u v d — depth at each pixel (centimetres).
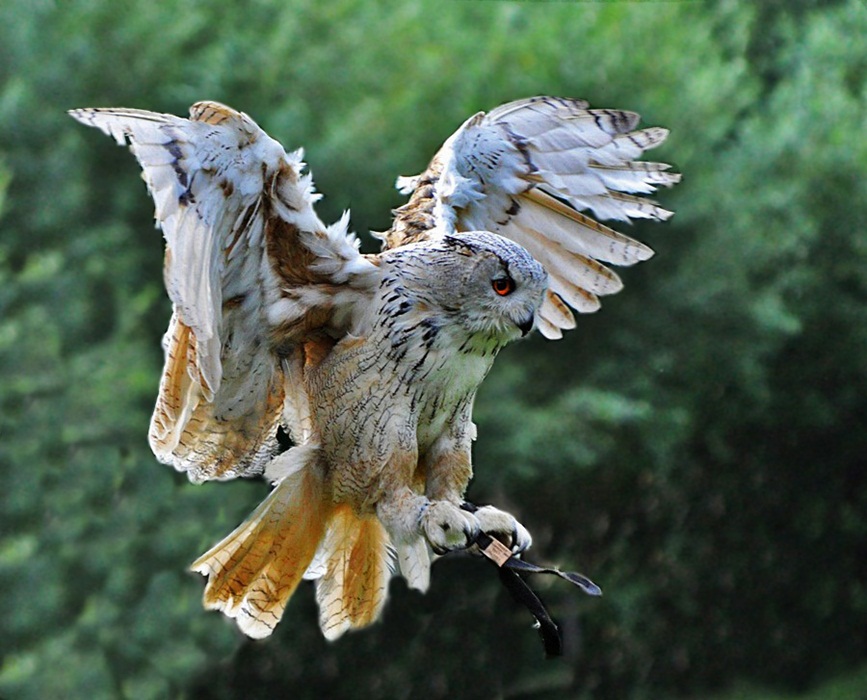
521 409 1858
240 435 645
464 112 1839
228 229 577
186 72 1906
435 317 599
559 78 1952
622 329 1998
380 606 664
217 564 646
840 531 2203
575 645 1925
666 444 1952
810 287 2120
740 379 2019
